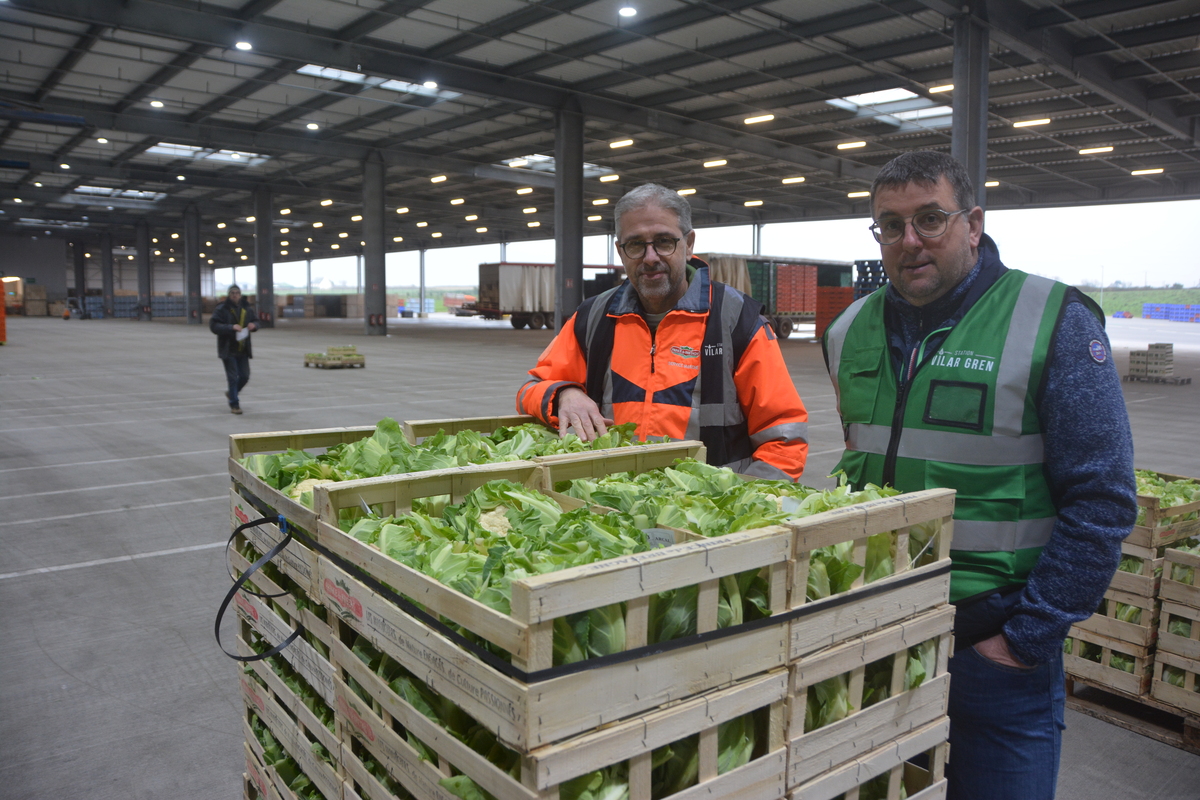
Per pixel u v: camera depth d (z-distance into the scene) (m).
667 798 1.30
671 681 1.29
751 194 43.34
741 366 2.96
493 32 18.92
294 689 2.09
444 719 1.44
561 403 2.96
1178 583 3.46
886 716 1.64
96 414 12.97
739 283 38.09
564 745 1.17
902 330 2.25
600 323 3.19
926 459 2.08
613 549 1.43
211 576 5.48
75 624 4.68
